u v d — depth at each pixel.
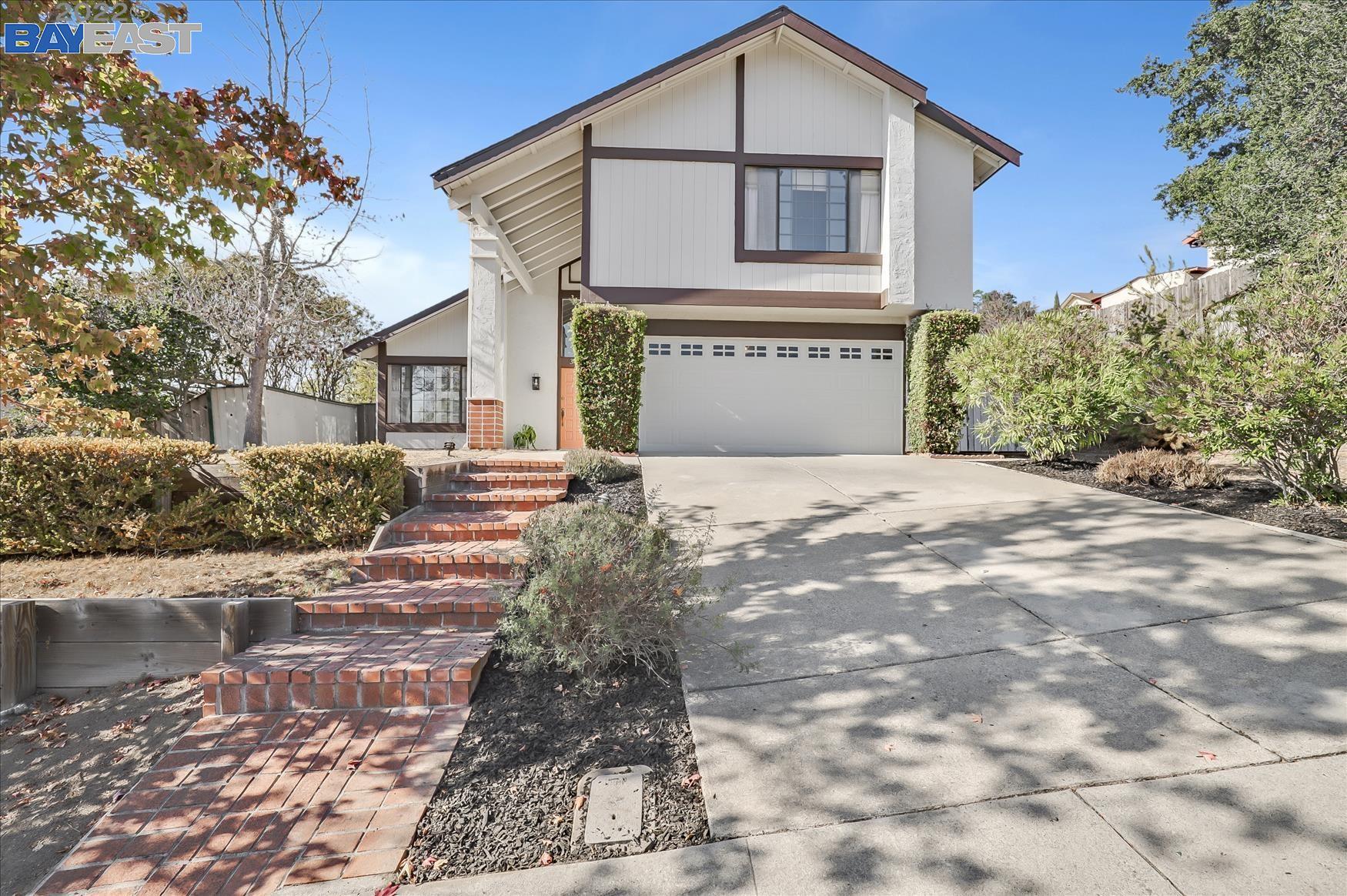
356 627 4.88
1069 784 2.67
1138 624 4.02
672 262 11.79
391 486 6.80
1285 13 16.53
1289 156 14.17
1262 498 6.69
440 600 5.00
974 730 3.09
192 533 6.49
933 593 4.73
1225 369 6.29
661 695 3.68
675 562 4.39
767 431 12.80
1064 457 10.09
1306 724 2.93
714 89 11.90
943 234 12.53
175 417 14.17
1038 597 4.53
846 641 4.08
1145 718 3.07
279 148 4.45
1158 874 2.21
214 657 4.65
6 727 4.27
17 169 3.68
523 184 12.13
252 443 10.62
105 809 3.49
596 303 11.48
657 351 12.69
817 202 12.07
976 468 9.69
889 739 3.08
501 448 12.86
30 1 3.40
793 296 11.92
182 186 4.07
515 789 3.05
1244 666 3.45
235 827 2.94
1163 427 8.16
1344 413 5.80
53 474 6.21
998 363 9.84
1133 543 5.48
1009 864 2.29
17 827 3.40
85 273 4.16
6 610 4.46
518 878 2.49
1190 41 21.72
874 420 12.93
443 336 16.41
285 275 11.06
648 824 2.70
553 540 5.14
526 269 15.22
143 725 4.12
